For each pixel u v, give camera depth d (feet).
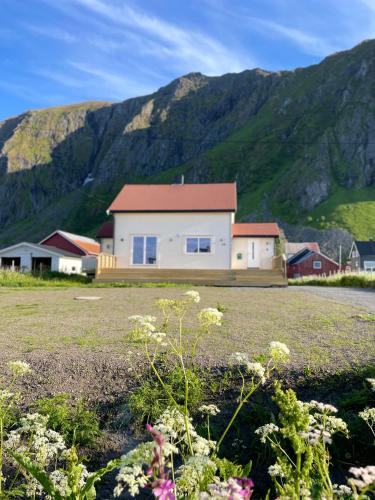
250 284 56.85
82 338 19.56
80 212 556.92
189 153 629.51
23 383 14.40
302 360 15.43
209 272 59.98
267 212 376.27
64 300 35.37
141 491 10.03
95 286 53.31
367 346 17.13
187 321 23.67
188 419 7.66
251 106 639.35
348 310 27.30
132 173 627.05
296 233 324.39
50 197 630.33
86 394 13.88
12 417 12.15
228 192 70.13
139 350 17.08
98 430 12.35
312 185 376.68
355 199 351.25
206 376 14.53
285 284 56.49
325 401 13.14
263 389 13.67
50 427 12.04
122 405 13.34
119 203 67.92
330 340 18.37
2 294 41.63
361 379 13.89
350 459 11.02
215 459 6.95
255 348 17.16
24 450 8.37
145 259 65.05
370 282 53.78
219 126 646.74
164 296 37.78
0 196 627.87
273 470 6.44
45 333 20.83
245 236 73.92
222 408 13.03
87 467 11.19
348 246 290.15
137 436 12.23
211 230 64.28
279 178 426.51
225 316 25.23
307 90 549.13
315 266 200.44
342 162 398.01
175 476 8.82
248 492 4.67
